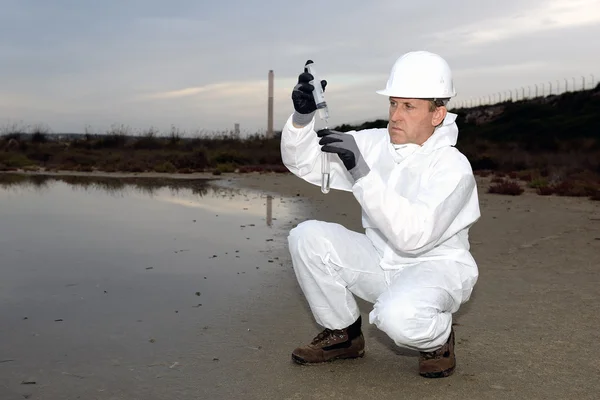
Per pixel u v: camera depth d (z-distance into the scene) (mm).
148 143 38312
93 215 9953
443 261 3020
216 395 3002
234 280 5395
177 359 3490
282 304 4625
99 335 3916
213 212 10398
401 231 2715
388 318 2850
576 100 55188
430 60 2932
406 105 2957
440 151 2992
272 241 7406
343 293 3279
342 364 3410
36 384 3139
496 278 5500
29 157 30969
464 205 2982
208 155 30266
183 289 5094
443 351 3193
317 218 9484
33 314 4379
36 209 10773
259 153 32844
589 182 14750
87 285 5238
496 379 3191
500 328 4070
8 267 5941
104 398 2973
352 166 2766
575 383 3148
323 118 3008
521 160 24922
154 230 8320
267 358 3504
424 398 2953
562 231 8172
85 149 35625
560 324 4145
